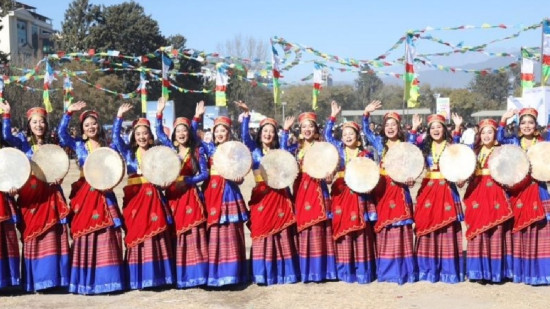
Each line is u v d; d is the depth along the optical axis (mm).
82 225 7145
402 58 9031
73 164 26109
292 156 7473
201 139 7742
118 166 7074
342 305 6746
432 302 6816
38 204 7145
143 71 12164
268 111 49844
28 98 32719
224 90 10016
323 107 55125
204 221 7320
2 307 6789
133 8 52094
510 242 7469
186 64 40562
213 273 7289
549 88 12734
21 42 71625
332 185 7711
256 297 7078
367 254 7613
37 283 7137
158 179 7109
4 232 7059
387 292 7199
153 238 7219
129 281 7305
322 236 7582
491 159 7254
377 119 48562
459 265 7578
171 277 7320
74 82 37312
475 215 7395
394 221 7488
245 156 7281
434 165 7527
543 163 7258
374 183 7391
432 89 70000
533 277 7391
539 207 7309
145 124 7383
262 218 7457
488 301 6828
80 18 55469
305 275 7547
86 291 7172
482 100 76125
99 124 7473
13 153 6945
